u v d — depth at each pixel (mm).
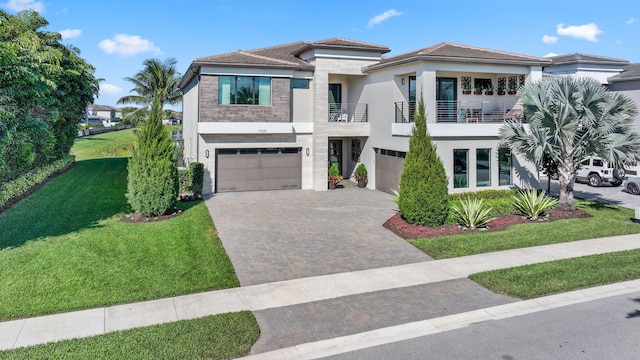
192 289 9445
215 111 22297
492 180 20938
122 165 32562
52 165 26625
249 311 8383
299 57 26547
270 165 24250
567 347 7027
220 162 23344
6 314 8016
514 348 7012
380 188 24438
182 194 21344
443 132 19766
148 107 48562
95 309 8375
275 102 23359
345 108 27234
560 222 16000
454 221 15430
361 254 12359
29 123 17141
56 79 22562
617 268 10820
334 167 25219
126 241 12945
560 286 9633
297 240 13820
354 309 8586
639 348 6977
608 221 16188
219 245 12898
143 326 7625
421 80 19641
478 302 8914
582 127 17375
